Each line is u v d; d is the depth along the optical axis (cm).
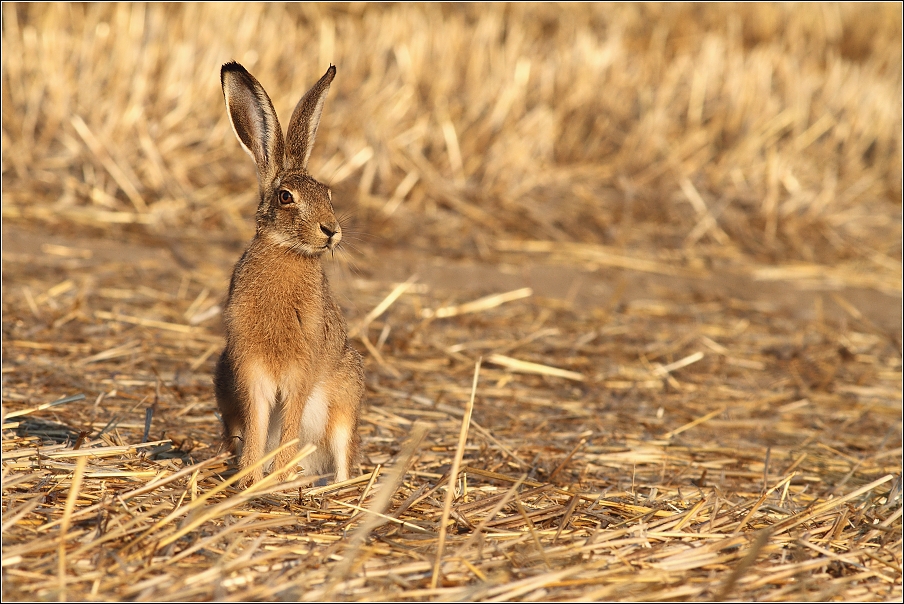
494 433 1409
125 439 1198
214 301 1886
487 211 2564
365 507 1006
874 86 3528
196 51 2992
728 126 3209
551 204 2673
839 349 1938
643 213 2694
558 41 3662
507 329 1927
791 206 2784
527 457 1313
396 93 3003
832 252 2606
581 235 2517
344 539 906
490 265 2288
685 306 2167
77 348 1584
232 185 2523
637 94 3356
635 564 888
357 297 1998
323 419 1145
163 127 2645
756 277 2405
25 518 898
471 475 1205
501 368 1733
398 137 2764
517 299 2100
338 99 3014
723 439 1482
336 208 2428
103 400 1364
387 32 3431
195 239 2250
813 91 3497
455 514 979
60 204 2306
